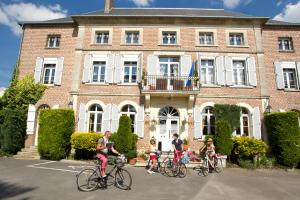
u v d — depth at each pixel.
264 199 7.35
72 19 19.02
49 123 14.53
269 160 14.02
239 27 17.92
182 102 16.70
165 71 17.56
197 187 8.54
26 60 18.25
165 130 16.55
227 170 12.55
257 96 16.70
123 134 14.04
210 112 16.73
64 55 18.06
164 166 11.24
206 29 17.92
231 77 17.06
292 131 13.92
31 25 18.91
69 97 17.19
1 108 16.72
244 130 16.52
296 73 17.34
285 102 16.83
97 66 17.94
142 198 6.91
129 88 17.05
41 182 8.39
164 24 18.05
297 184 9.58
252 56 17.41
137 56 17.56
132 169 11.88
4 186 7.71
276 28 18.14
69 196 6.84
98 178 7.83
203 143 15.98
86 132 15.56
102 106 16.84
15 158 14.52
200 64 17.27
